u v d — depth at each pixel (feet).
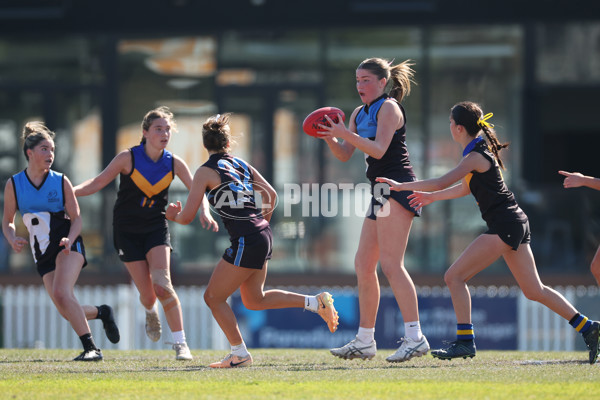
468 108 70.54
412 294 69.97
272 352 86.28
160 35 187.62
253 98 185.78
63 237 76.18
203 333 150.00
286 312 145.79
